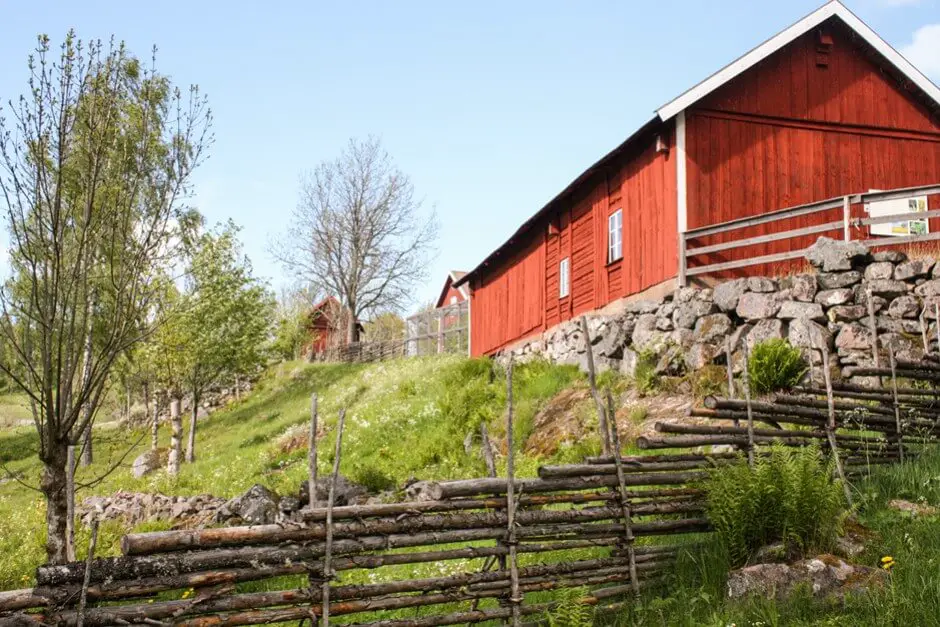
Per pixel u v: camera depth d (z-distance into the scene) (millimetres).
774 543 6254
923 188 12703
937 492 7047
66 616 4609
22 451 34156
